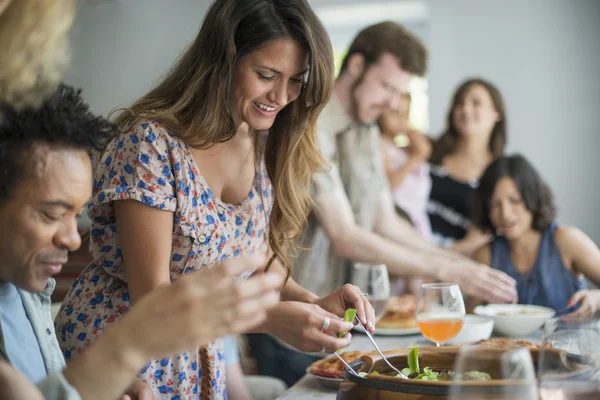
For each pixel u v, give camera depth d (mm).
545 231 2674
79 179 909
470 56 4902
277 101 1461
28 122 873
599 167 4750
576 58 4758
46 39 882
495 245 2748
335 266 2879
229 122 1476
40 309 1172
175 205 1433
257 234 1649
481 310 2242
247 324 809
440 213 4457
